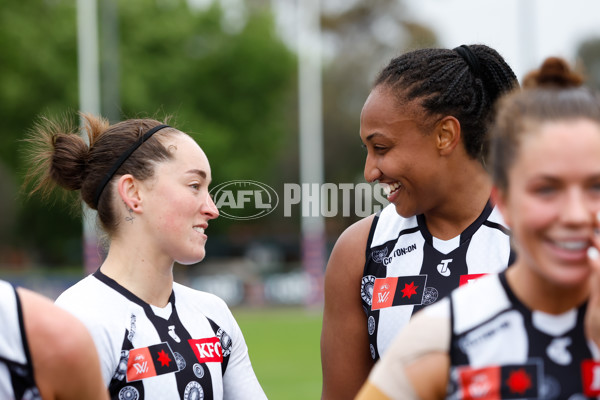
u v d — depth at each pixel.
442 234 2.79
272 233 33.31
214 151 31.42
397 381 1.88
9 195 31.30
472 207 2.76
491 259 2.73
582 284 1.80
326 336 3.03
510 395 1.80
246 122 33.38
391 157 2.71
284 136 35.53
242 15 34.09
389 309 2.79
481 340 1.83
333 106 39.12
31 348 2.04
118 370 2.71
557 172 1.72
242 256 32.41
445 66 2.72
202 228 2.91
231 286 27.75
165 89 31.62
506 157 1.81
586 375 1.79
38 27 30.50
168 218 2.84
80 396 2.16
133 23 31.42
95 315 2.72
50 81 30.05
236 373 3.04
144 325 2.79
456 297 1.89
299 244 33.00
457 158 2.73
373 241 2.91
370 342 2.87
